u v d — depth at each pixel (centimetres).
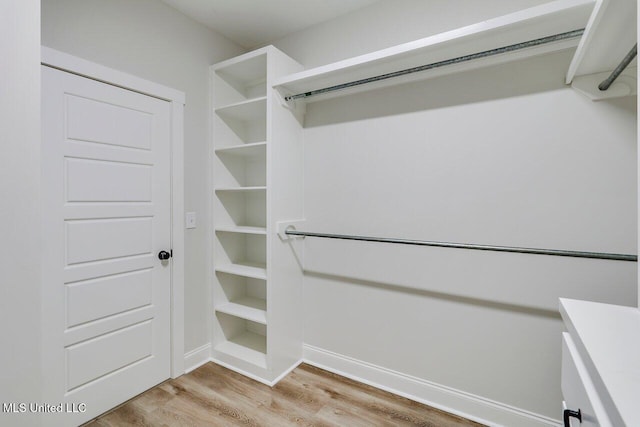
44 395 152
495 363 166
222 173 243
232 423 169
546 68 150
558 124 148
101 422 169
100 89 171
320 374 217
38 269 82
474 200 169
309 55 229
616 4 88
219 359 233
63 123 157
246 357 222
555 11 117
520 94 156
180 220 213
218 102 236
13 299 78
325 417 174
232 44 250
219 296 243
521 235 158
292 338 223
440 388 181
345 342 215
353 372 212
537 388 156
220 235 242
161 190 203
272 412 178
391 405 184
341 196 213
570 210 146
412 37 187
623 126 136
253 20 221
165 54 203
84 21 163
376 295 202
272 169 201
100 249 173
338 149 214
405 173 189
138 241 191
